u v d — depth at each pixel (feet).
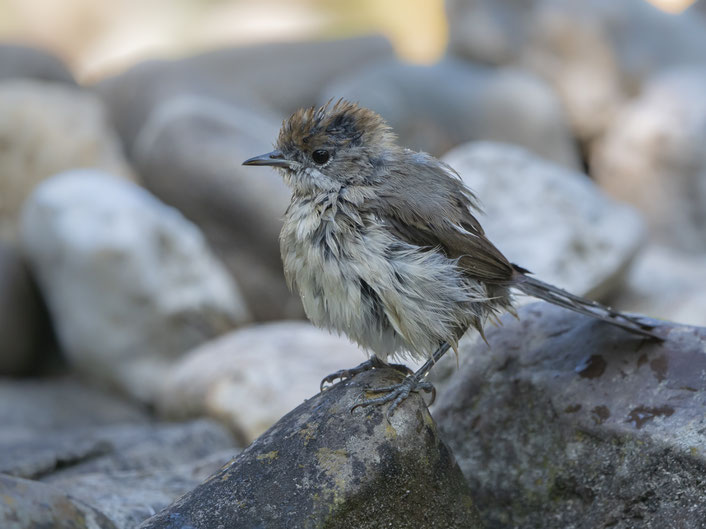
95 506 21.17
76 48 74.84
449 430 20.58
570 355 20.03
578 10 58.75
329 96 60.29
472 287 19.11
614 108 58.49
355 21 78.54
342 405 17.65
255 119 55.11
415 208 18.85
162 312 43.47
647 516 17.30
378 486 16.69
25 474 25.44
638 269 46.88
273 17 76.59
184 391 36.65
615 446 18.20
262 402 34.01
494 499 19.61
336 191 19.15
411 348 19.11
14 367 45.70
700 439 17.20
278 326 41.65
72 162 53.21
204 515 16.56
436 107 57.77
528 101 56.65
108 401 43.62
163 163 50.31
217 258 48.47
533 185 41.65
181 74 58.59
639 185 56.65
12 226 51.08
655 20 59.16
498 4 60.44
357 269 18.28
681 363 18.67
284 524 16.28
